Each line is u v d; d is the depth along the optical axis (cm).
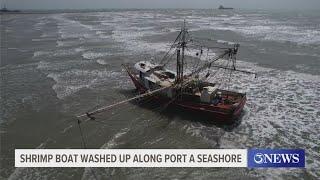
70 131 2423
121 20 13562
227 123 2455
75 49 5753
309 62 4366
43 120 2628
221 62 4362
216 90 2594
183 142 2234
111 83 3566
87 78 3784
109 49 5703
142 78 3000
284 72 3872
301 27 9394
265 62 4394
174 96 2650
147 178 1830
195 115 2573
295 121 2516
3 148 2195
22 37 7688
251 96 3066
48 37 7594
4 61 4791
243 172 1867
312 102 2888
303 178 1808
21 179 1848
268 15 17600
